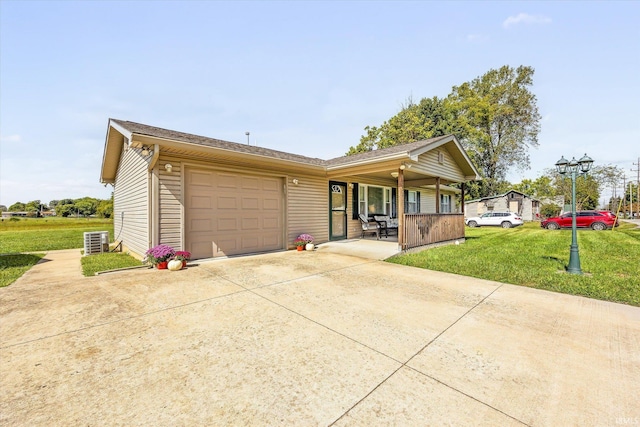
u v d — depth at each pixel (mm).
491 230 17625
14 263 6914
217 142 7570
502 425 1624
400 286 4648
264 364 2293
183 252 6023
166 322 3146
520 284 4824
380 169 8148
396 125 29109
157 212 6059
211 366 2262
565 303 3842
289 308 3594
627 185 40969
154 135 5336
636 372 2189
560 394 1917
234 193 7465
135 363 2307
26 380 2070
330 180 10125
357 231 11172
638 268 5930
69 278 5129
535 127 30625
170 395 1898
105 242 8953
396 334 2863
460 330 2967
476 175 10961
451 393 1925
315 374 2152
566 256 7566
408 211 14328
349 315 3369
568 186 32156
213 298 3984
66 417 1688
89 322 3143
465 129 29312
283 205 8625
